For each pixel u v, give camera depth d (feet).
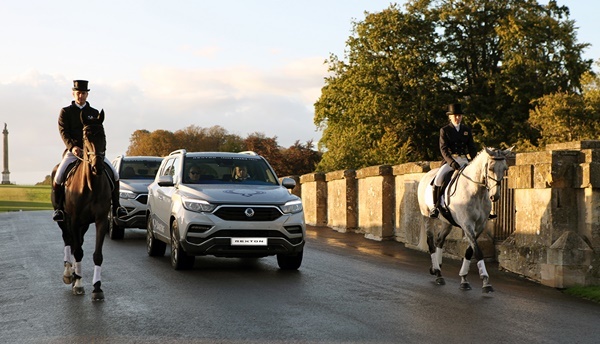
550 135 159.33
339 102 190.08
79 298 31.68
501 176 33.58
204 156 44.96
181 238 38.88
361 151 128.67
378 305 29.60
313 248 54.80
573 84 173.99
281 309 28.58
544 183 37.83
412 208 55.26
